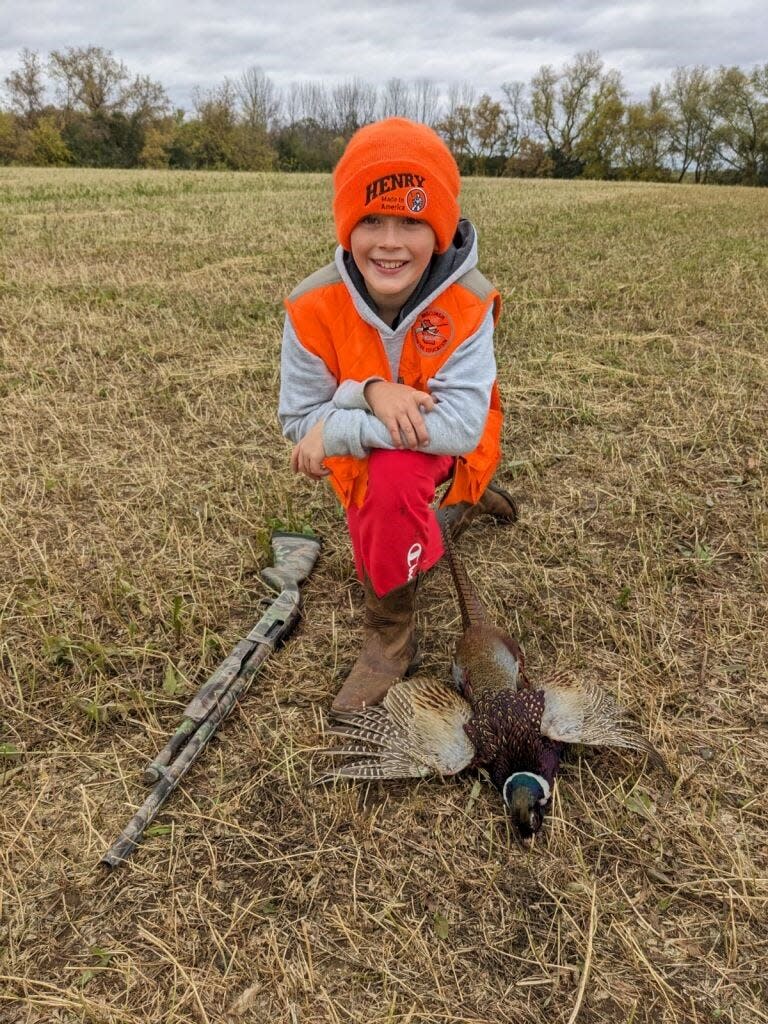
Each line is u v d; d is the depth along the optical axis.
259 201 8.82
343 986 1.02
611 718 1.33
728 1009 0.99
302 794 1.27
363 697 1.41
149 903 1.11
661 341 3.23
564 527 1.96
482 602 1.69
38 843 1.19
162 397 2.70
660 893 1.13
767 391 2.71
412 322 1.34
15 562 1.81
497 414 1.56
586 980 1.02
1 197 8.85
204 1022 0.98
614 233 6.11
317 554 1.82
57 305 3.78
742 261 4.77
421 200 1.19
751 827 1.21
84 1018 0.98
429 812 1.25
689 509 1.99
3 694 1.45
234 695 1.42
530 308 3.72
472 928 1.08
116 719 1.41
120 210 7.77
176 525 1.96
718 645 1.57
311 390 1.42
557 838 1.20
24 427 2.50
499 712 1.25
